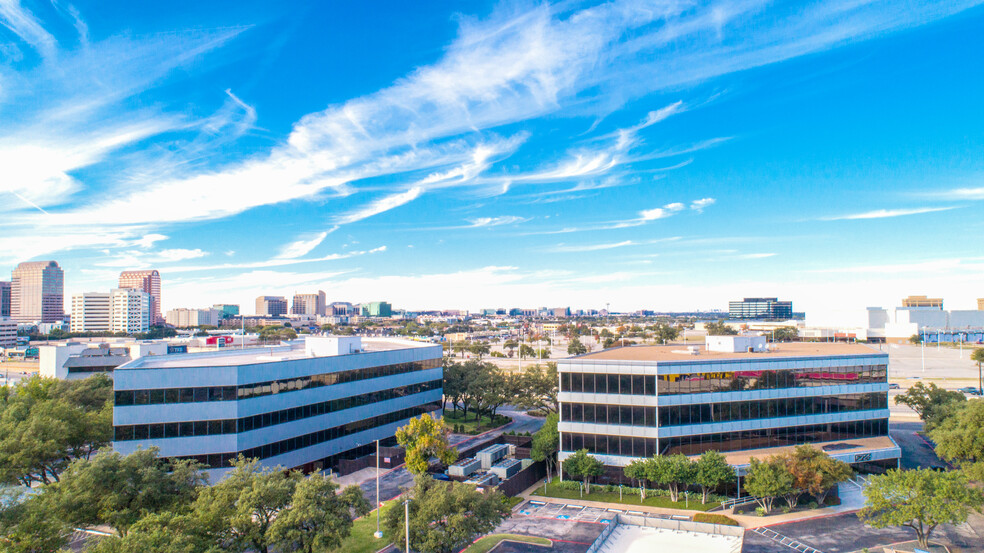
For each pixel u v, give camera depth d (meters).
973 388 137.50
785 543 51.03
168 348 116.19
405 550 43.91
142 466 47.84
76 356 138.62
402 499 46.75
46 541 36.94
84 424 69.44
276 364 72.94
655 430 66.62
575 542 52.38
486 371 115.44
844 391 73.12
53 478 69.62
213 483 66.00
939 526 54.00
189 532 38.00
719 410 68.50
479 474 70.69
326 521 40.12
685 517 58.06
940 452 62.47
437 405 107.69
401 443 69.44
